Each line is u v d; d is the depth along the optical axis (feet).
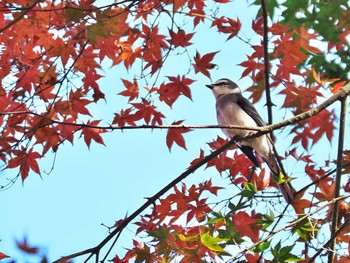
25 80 38.99
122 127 32.58
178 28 40.29
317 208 35.96
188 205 39.55
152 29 40.34
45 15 37.09
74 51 37.83
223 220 34.17
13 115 39.14
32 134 38.24
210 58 40.55
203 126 33.96
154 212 39.37
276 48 40.47
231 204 36.04
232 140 38.37
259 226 36.09
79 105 39.50
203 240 33.86
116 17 34.53
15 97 39.14
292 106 40.96
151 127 32.68
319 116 40.86
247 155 42.34
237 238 33.83
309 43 40.16
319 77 40.45
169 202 39.52
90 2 35.06
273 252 33.22
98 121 39.86
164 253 35.04
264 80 41.37
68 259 34.40
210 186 39.93
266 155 44.57
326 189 37.88
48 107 39.55
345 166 40.63
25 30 37.45
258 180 40.29
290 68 40.55
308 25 41.96
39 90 39.24
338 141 37.86
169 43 40.52
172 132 40.45
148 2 40.37
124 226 36.09
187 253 34.96
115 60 40.37
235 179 42.29
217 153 38.37
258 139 44.01
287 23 41.96
